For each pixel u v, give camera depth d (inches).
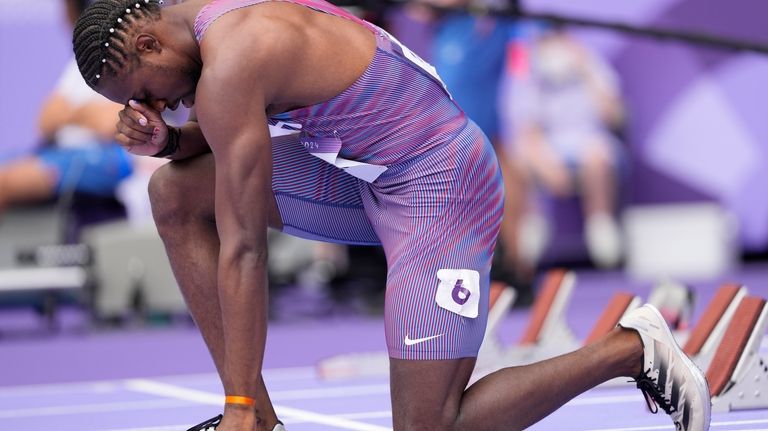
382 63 271.3
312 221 299.6
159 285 684.1
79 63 262.8
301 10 267.1
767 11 942.4
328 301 829.2
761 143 965.2
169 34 260.8
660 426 341.1
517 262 765.9
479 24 720.3
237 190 249.6
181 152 285.6
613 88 939.3
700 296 792.3
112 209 743.1
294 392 454.3
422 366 273.7
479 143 284.7
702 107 960.9
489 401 276.5
